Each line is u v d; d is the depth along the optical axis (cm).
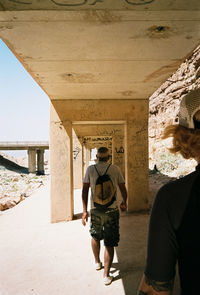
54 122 594
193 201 70
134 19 236
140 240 420
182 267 69
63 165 583
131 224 511
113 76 435
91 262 347
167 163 1512
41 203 851
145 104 627
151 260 75
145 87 517
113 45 304
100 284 285
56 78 441
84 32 265
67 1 196
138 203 621
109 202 281
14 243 441
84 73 415
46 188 1308
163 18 236
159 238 74
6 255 387
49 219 612
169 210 73
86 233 479
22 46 301
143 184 623
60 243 430
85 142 1536
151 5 208
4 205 811
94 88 514
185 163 1280
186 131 80
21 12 219
